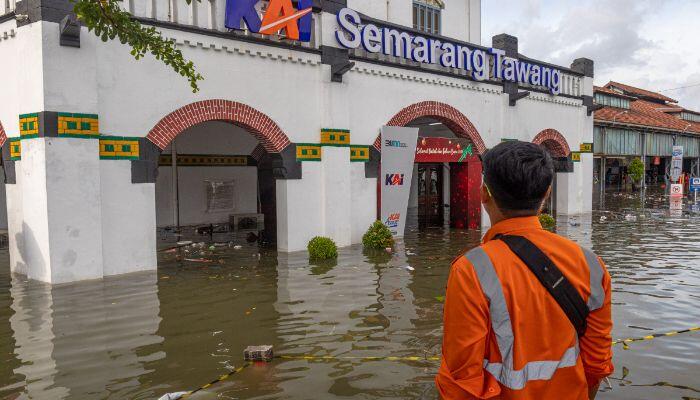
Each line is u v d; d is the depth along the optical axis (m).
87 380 5.17
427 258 11.82
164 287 9.06
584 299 2.06
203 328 6.83
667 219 19.41
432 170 21.92
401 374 5.25
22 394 4.86
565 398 2.06
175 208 18.25
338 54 13.21
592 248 12.82
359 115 13.98
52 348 6.09
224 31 11.36
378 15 17.28
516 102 18.62
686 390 4.78
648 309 7.45
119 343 6.26
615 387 4.85
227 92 11.35
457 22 20.42
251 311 7.60
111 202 9.85
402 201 15.09
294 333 6.59
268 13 11.66
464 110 16.77
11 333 6.63
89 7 5.02
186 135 18.45
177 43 10.53
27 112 9.20
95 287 9.00
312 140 12.97
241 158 19.91
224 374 5.31
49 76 8.91
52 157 8.98
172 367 5.51
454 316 2.03
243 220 18.64
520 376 2.01
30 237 9.40
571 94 21.16
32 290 8.75
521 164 2.11
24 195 9.41
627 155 36.44
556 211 21.61
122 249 10.04
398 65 14.70
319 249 11.73
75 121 9.20
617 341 6.11
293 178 12.62
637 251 12.33
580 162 21.86
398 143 14.70
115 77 9.80
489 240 2.21
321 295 8.48
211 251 12.95
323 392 4.86
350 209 13.78
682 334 6.36
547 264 2.05
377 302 8.02
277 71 12.21
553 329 2.04
